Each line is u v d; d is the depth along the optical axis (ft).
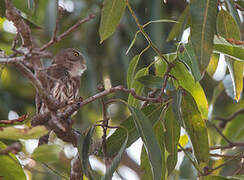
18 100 45.98
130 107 28.99
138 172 55.98
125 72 44.04
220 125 49.24
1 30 42.88
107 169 27.58
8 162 29.37
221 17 34.96
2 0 32.89
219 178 32.83
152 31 41.88
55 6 30.89
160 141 32.89
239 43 31.35
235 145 42.04
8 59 25.98
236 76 34.35
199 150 31.99
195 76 29.84
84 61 43.09
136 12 43.24
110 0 31.17
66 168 34.96
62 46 43.78
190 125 31.81
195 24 28.60
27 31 26.66
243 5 38.50
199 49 28.37
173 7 46.44
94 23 43.11
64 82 41.24
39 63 28.50
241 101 52.06
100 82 44.83
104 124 29.53
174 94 30.12
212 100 47.03
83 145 28.68
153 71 42.83
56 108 29.37
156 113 32.01
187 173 32.60
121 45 44.45
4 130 25.80
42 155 25.62
